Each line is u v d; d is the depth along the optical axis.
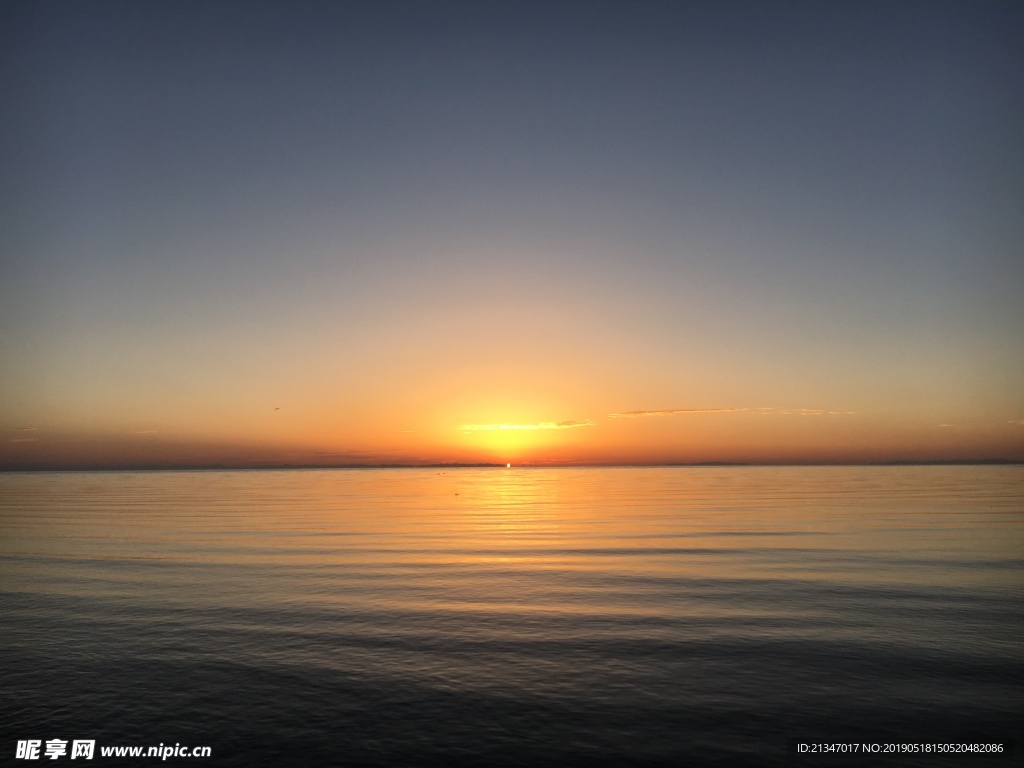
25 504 68.69
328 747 10.16
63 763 9.73
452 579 23.08
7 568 25.91
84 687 12.59
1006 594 20.00
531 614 17.88
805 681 12.68
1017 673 13.05
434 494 92.12
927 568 24.52
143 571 25.06
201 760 9.80
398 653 14.54
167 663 13.93
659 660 13.96
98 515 53.00
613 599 19.67
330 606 18.91
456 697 12.00
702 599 19.59
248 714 11.34
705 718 11.07
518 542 33.75
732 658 14.05
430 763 9.66
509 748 10.08
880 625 16.55
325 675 13.18
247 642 15.39
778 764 9.60
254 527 42.44
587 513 53.19
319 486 129.62
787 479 139.62
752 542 32.56
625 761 9.69
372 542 34.06
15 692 12.38
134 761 9.79
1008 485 98.94
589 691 12.25
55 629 16.59
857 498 67.38
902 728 10.70
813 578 22.75
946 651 14.43
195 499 79.31
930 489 86.44
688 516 48.38
